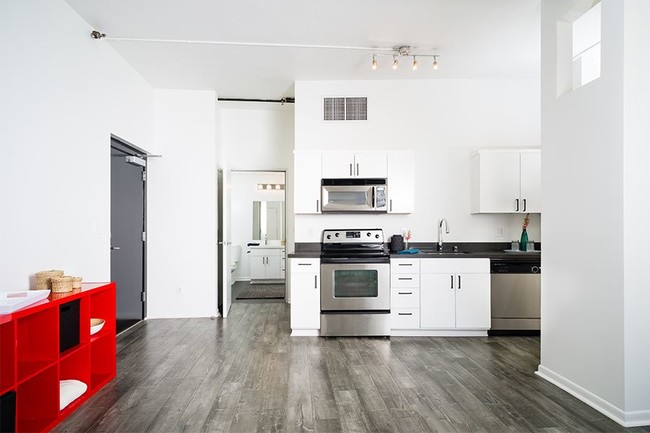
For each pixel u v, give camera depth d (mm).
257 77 4328
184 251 4637
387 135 4453
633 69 2121
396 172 4168
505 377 2768
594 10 2867
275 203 7992
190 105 4680
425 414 2211
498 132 4465
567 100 2547
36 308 1940
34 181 2439
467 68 4152
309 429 2045
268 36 3408
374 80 4453
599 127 2283
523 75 4363
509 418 2164
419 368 2947
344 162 4160
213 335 3850
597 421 2131
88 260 3086
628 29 2117
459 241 4441
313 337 3807
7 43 2211
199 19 3105
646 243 2131
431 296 3846
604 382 2240
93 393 2461
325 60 3904
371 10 3012
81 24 3018
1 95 2166
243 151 5414
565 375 2566
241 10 2988
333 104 4449
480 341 3693
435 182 4445
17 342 2016
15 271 2270
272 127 5449
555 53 2676
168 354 3260
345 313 3818
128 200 4191
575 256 2473
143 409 2270
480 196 4129
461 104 4461
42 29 2523
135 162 4285
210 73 4195
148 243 4617
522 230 4422
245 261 7848
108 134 3459
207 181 4676
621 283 2131
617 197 2158
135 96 4082
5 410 1756
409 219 4441
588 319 2365
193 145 4672
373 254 3990
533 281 3859
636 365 2111
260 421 2129
